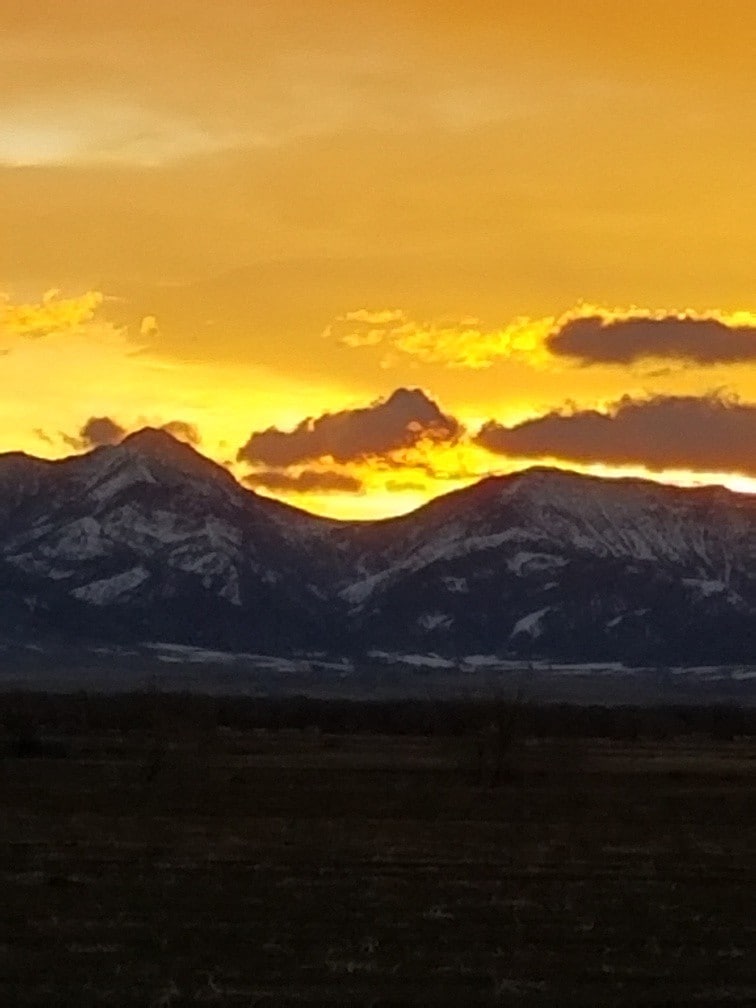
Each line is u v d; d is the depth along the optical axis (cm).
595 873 6334
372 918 5172
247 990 4069
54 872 6191
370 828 7850
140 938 4778
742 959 4591
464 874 6231
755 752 15925
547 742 16638
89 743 14412
